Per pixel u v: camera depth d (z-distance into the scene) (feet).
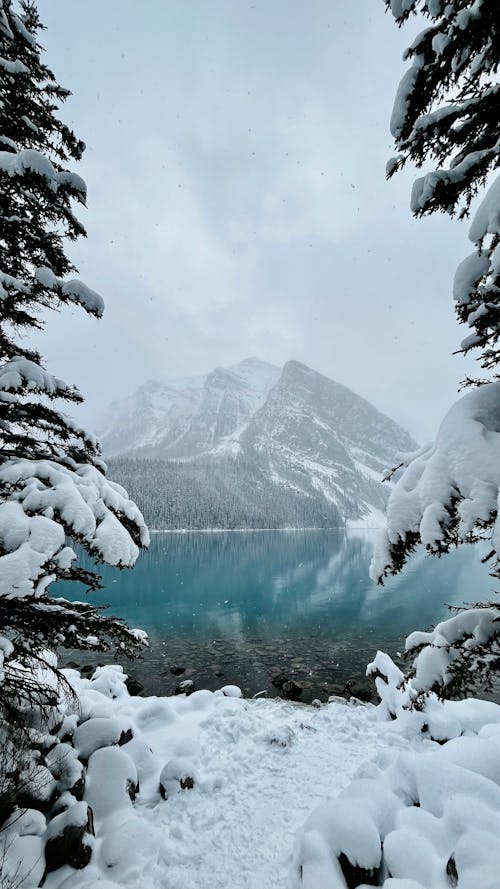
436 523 11.39
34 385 18.01
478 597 148.15
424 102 14.80
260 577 208.13
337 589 171.42
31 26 21.63
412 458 14.94
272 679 65.87
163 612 126.11
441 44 12.67
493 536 9.94
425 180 14.29
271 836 21.27
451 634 14.47
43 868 17.61
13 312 20.63
